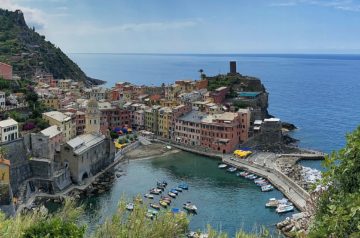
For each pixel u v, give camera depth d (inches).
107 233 1450.5
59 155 6747.1
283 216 5423.2
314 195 1636.3
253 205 5846.5
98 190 6441.9
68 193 6225.4
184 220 1498.5
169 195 6181.1
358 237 1069.1
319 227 1218.0
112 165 7844.5
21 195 5885.8
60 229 1649.9
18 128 6889.8
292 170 7322.8
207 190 6501.0
